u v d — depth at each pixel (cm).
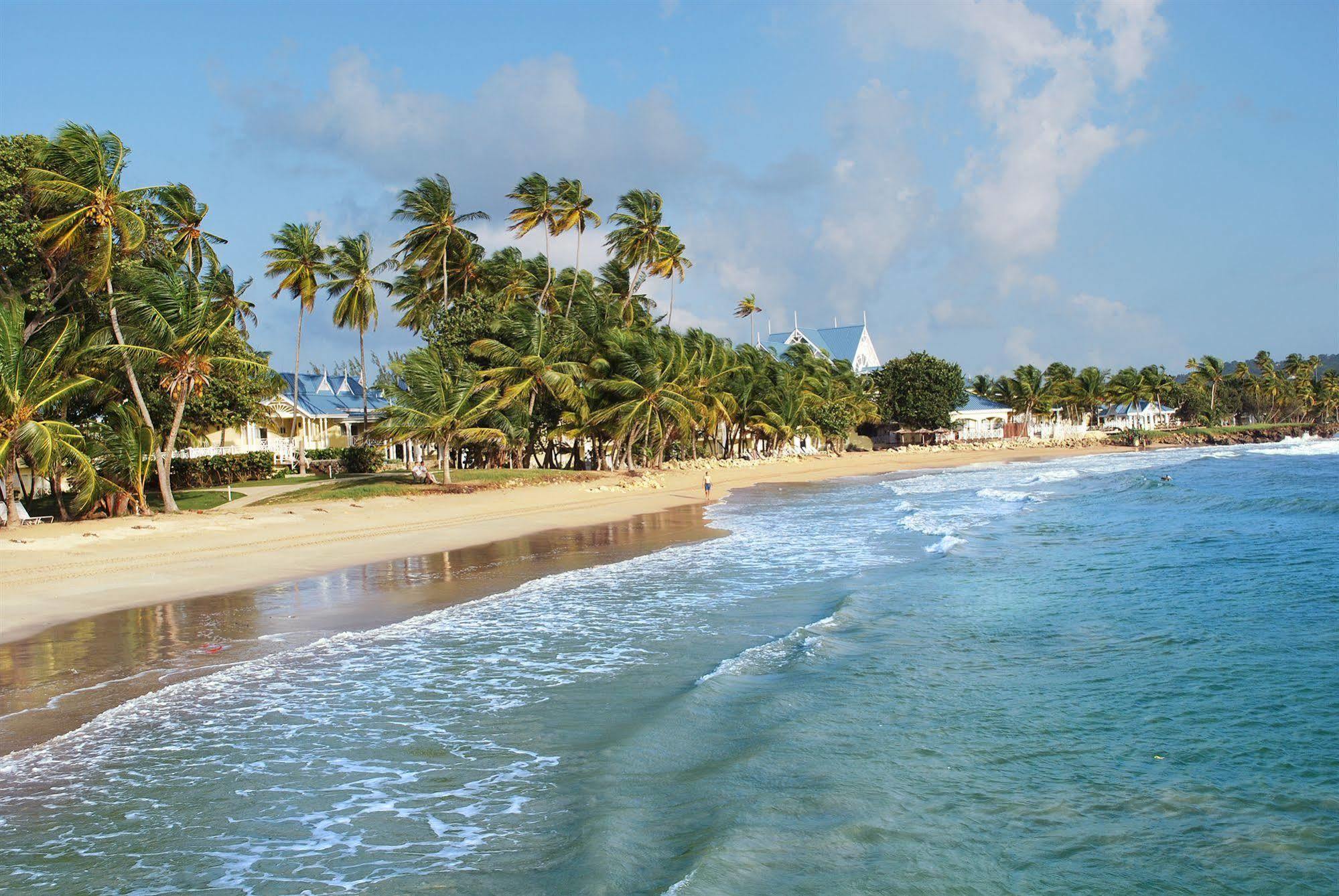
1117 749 982
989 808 837
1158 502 3778
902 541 2823
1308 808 822
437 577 2264
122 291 3431
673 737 1057
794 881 702
